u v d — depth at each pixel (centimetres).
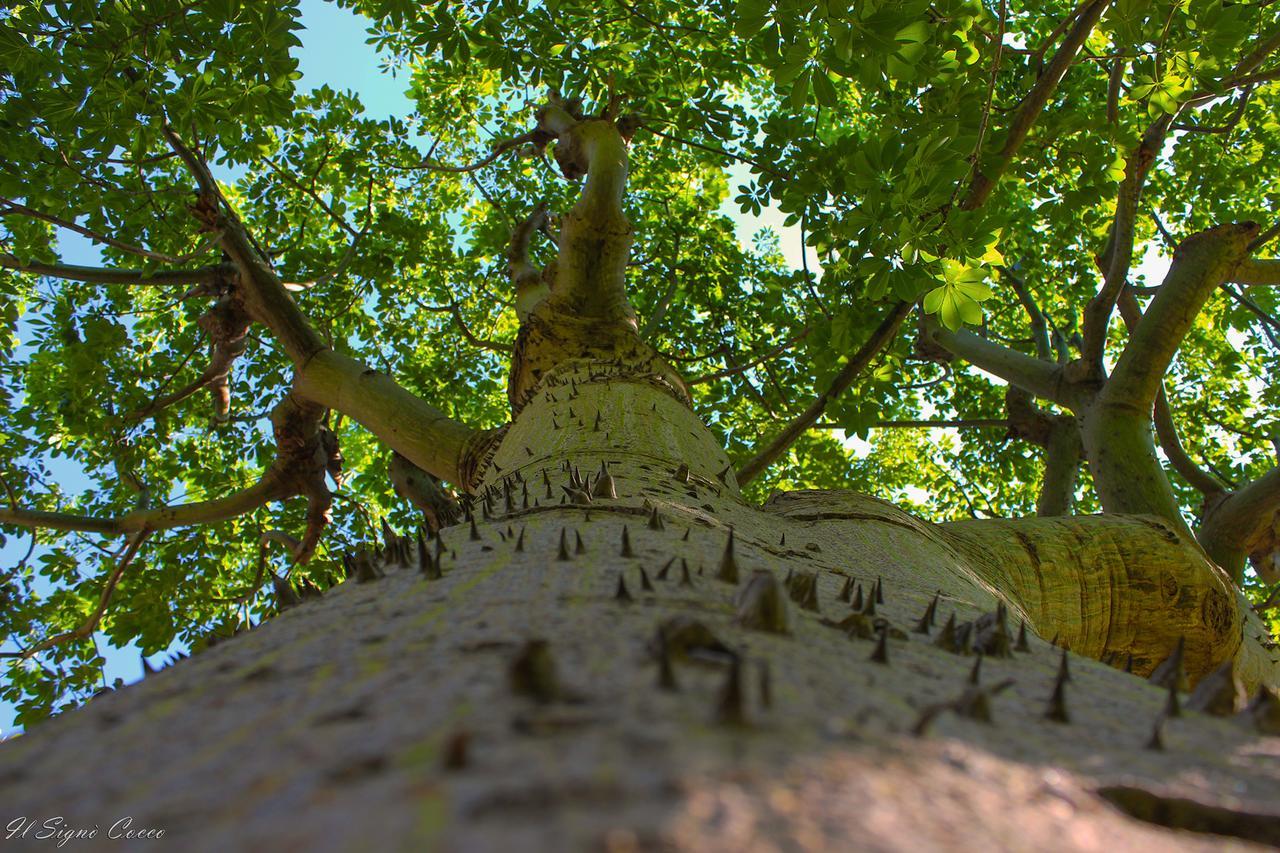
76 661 1095
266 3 625
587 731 92
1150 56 604
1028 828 84
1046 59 977
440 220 1369
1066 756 113
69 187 712
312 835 73
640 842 66
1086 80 979
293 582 1216
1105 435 718
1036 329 1089
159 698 136
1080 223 1143
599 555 224
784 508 448
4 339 1027
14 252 820
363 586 219
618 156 723
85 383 1044
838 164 781
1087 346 785
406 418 725
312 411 857
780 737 93
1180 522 673
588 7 912
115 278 779
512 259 900
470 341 1090
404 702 109
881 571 321
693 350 1255
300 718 110
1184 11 609
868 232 575
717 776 80
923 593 287
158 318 1223
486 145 1312
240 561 1234
